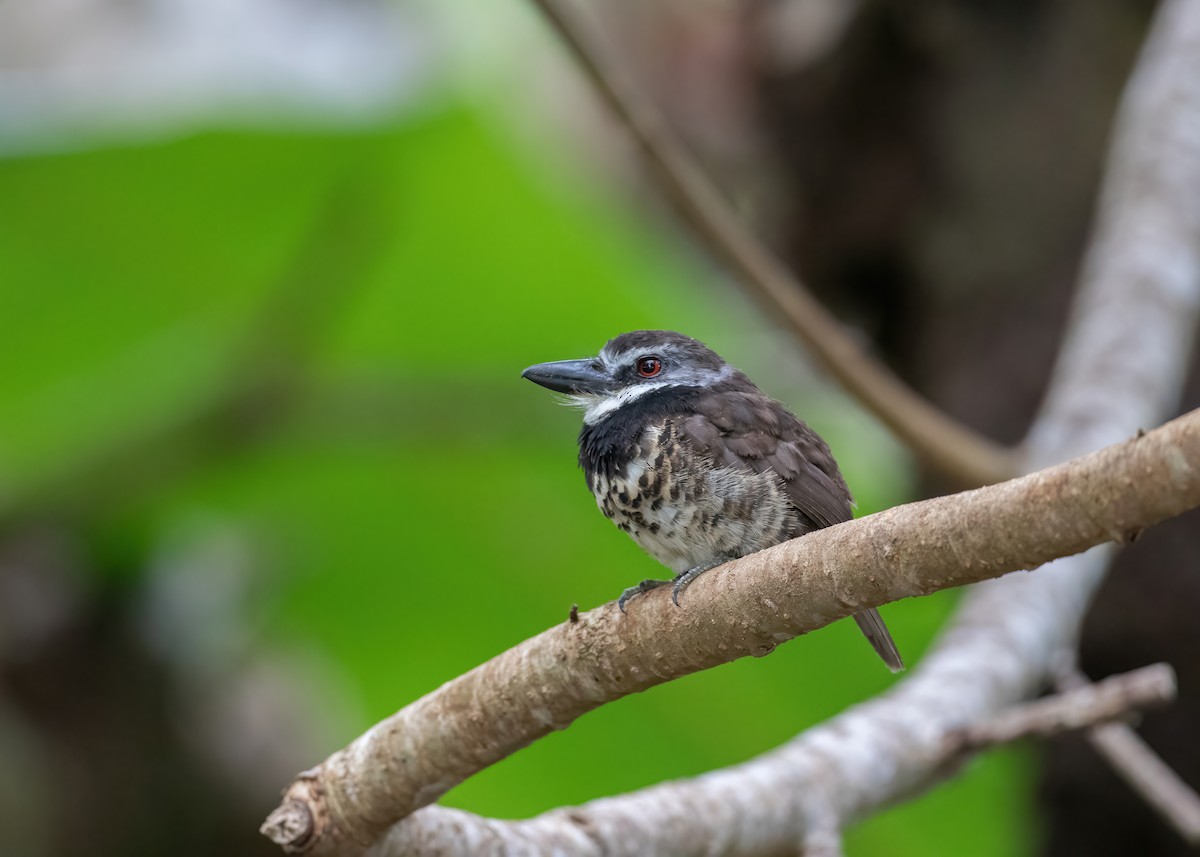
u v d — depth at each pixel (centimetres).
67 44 1139
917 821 1286
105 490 1062
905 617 1339
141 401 1157
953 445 1028
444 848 671
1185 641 1100
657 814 716
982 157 1238
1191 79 1176
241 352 1062
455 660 1312
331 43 1085
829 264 1320
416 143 1040
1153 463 459
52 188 1070
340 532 1239
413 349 1194
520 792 1295
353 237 1073
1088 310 1103
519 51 1141
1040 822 1156
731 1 1300
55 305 1172
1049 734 818
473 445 1173
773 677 1259
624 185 1283
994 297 1234
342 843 667
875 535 543
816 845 766
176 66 1088
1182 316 1089
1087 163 1228
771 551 586
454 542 1248
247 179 1064
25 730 1141
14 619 1103
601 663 621
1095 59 1243
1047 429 1029
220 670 1223
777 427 855
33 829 1138
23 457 1120
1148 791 902
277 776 1247
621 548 1259
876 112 1267
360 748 663
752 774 767
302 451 1159
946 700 868
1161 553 1099
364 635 1294
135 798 1173
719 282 1291
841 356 1012
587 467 888
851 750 809
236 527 1211
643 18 1318
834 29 1259
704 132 1338
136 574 1149
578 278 1162
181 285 1173
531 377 930
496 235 1122
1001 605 956
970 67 1241
